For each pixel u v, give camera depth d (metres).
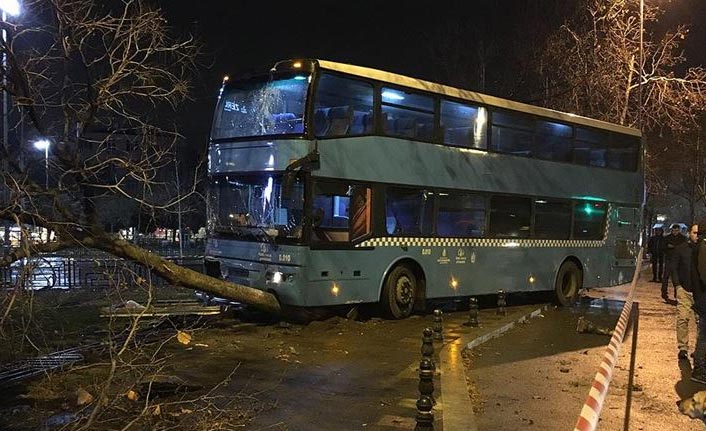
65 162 8.70
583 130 18.05
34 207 8.03
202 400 7.22
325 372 8.88
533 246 16.48
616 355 6.54
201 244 40.06
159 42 9.48
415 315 14.37
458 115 14.58
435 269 13.96
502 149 15.64
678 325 10.09
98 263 10.23
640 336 12.45
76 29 8.80
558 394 8.04
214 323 12.55
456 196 14.45
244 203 12.46
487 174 15.18
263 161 11.92
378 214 12.79
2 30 8.30
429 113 13.91
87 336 11.02
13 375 8.31
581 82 25.95
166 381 7.62
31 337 10.45
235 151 12.48
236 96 12.80
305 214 11.48
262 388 7.96
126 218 27.73
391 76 13.16
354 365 9.33
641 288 22.94
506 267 15.70
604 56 25.33
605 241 18.81
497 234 15.46
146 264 10.06
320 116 11.77
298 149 11.51
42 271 16.66
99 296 15.56
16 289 7.11
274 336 11.45
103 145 9.48
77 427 6.12
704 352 8.64
